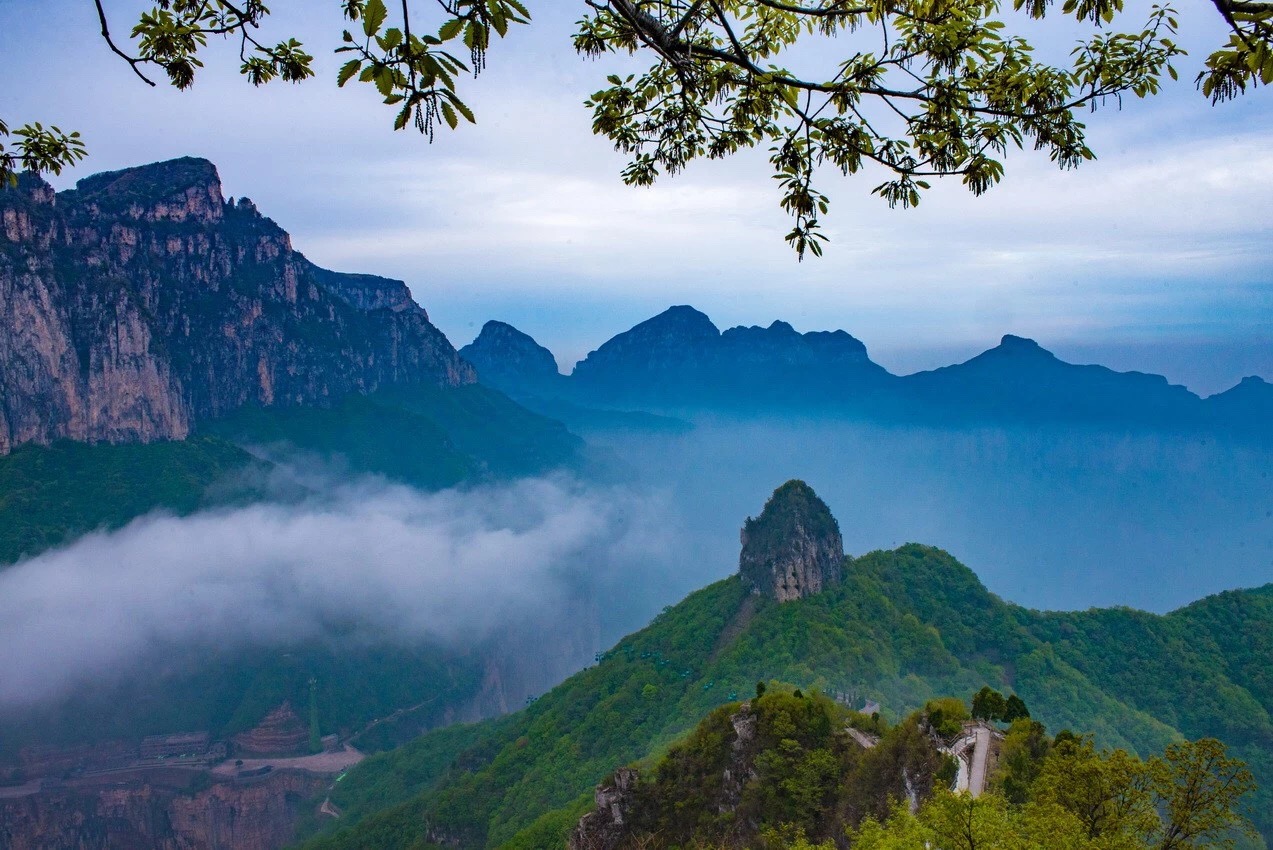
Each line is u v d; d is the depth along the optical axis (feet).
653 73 41.14
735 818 217.36
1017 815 97.09
